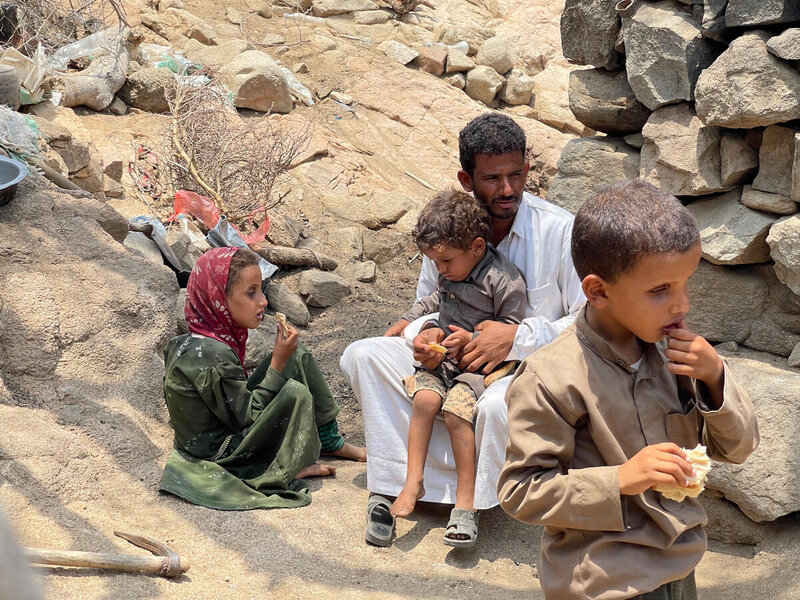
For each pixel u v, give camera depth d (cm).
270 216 634
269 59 793
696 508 191
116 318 390
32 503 294
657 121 372
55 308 375
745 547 317
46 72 635
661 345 198
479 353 325
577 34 403
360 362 347
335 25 974
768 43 326
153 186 630
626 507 186
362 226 679
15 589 43
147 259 468
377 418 344
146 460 348
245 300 357
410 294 621
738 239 347
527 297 343
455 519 315
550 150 837
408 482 326
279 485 343
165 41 827
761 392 315
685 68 356
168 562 273
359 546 317
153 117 706
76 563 264
